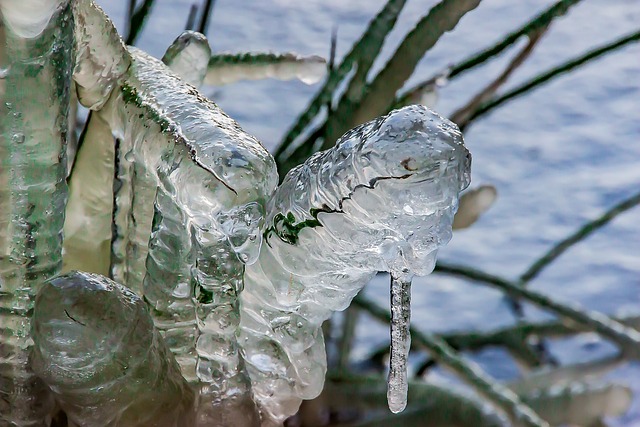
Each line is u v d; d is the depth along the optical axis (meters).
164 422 1.19
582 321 3.08
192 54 1.40
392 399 1.18
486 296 4.26
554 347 3.85
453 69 2.05
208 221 1.17
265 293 1.21
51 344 1.17
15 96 1.18
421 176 1.12
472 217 2.14
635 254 4.59
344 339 2.95
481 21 6.26
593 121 5.70
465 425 2.57
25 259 1.21
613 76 6.15
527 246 4.60
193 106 1.20
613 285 4.33
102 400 1.18
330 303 1.21
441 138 1.13
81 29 1.25
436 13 1.70
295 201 1.17
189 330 1.23
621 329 3.08
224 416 1.19
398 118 1.13
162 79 1.25
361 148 1.13
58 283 1.18
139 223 1.25
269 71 1.48
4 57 1.17
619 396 2.92
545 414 2.93
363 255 1.17
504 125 5.64
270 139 4.45
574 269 4.43
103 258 1.32
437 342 2.62
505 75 2.39
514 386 3.09
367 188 1.13
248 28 5.45
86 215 1.31
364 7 5.84
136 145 1.22
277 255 1.19
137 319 1.18
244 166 1.15
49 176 1.21
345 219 1.15
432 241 1.15
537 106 5.83
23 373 1.22
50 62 1.19
